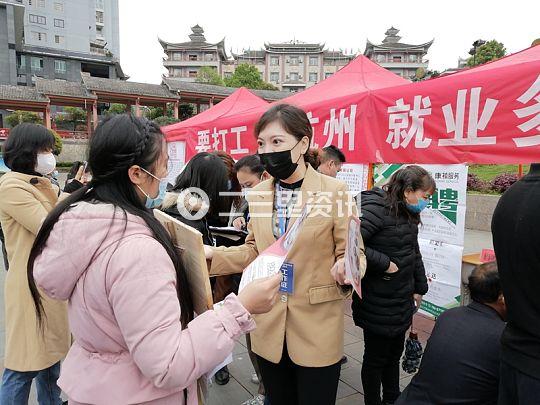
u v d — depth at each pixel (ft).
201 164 7.99
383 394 8.24
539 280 3.76
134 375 3.21
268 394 5.90
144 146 3.41
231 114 17.97
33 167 6.86
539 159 7.06
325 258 5.36
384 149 10.08
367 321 7.32
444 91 8.55
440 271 10.98
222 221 8.64
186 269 3.75
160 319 2.93
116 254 3.00
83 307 3.16
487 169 38.01
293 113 5.17
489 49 71.87
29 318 6.79
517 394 3.95
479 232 28.14
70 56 146.10
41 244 3.30
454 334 5.44
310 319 5.31
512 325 4.09
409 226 7.35
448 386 5.28
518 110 7.28
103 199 3.36
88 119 92.99
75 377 3.34
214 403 8.57
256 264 4.23
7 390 6.88
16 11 122.93
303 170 5.57
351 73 13.67
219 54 209.46
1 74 122.72
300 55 213.25
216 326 3.16
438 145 8.79
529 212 3.83
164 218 4.32
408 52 188.75
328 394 5.44
